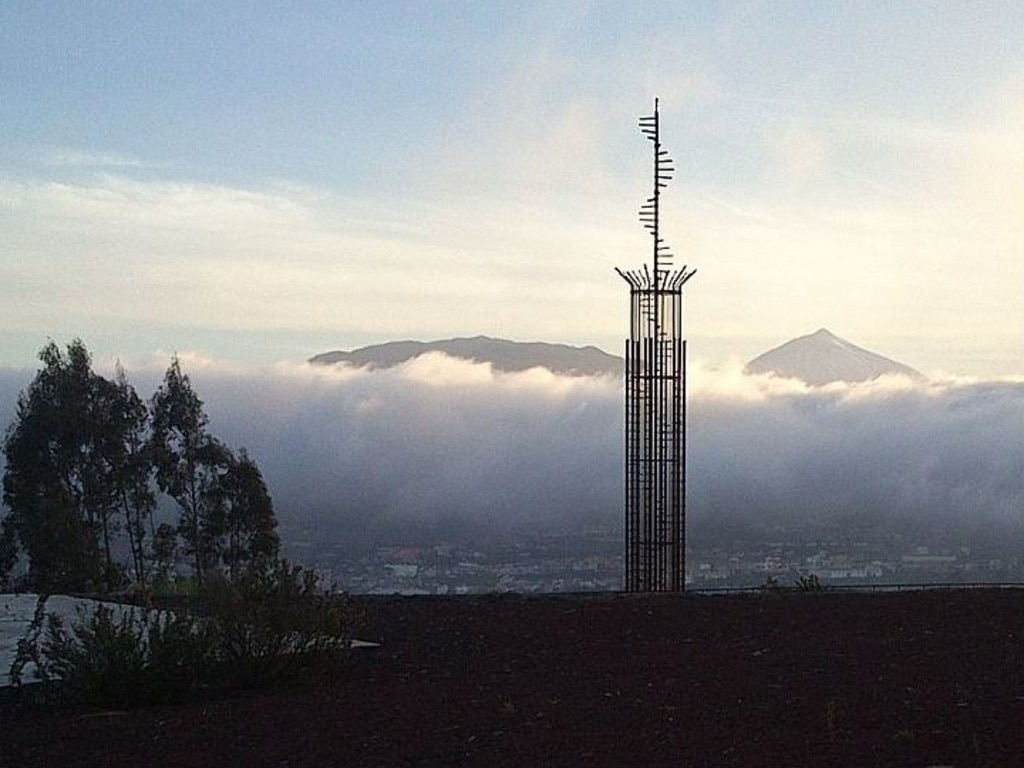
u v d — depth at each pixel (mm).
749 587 17219
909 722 7902
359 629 12805
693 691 9188
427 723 8516
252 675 10422
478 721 8484
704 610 13773
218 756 7895
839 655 10602
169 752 8078
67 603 15320
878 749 7254
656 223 17750
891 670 9766
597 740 7766
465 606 14898
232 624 10469
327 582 14148
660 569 17359
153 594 16328
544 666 10844
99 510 27391
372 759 7602
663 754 7340
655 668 10383
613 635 12430
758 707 8500
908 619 12680
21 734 8977
